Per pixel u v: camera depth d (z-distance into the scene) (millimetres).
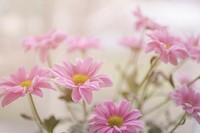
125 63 688
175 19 665
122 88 653
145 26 538
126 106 446
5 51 637
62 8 653
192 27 658
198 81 607
